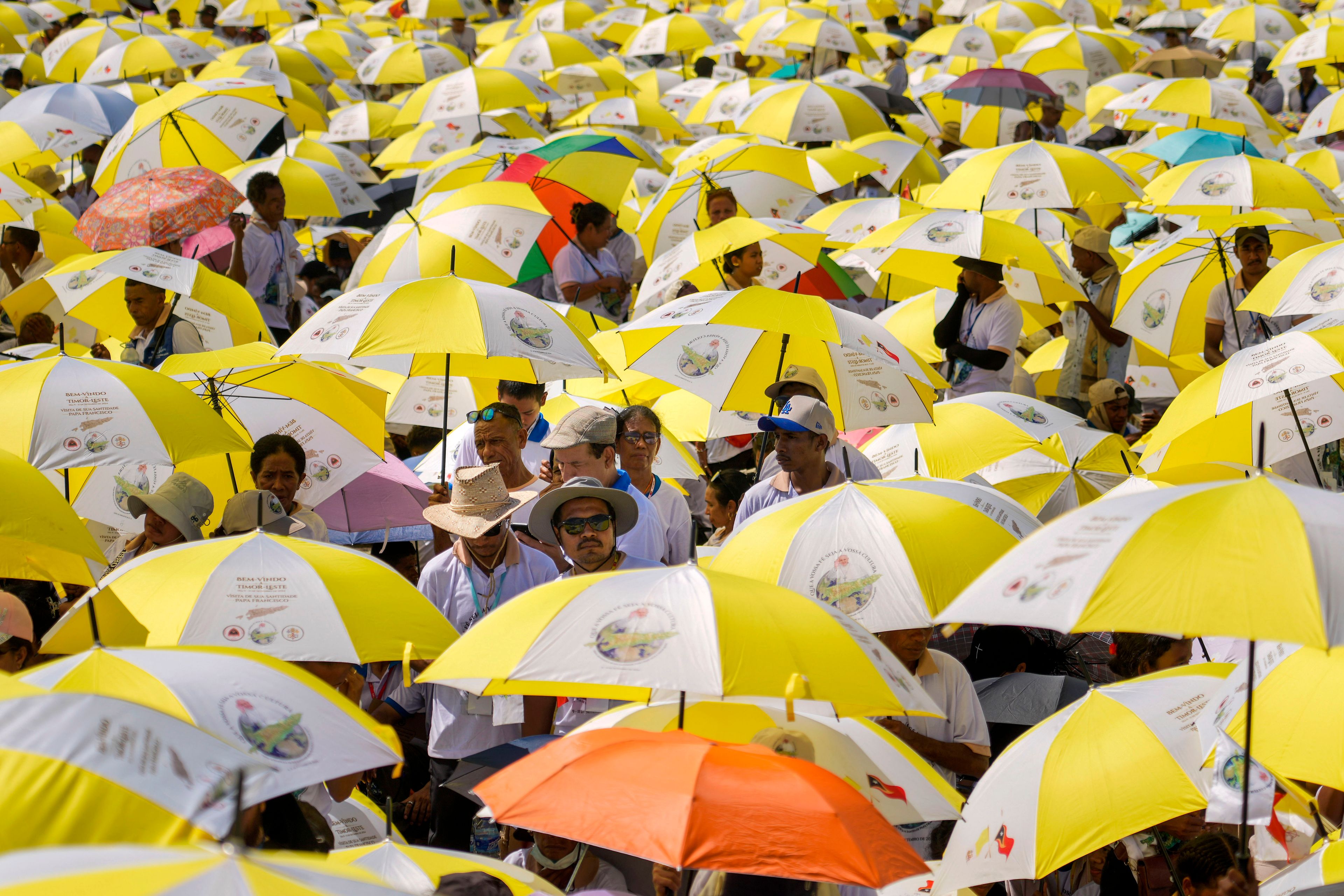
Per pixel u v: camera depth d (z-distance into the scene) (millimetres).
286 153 32156
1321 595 7363
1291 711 9523
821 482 15250
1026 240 20703
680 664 9289
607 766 8180
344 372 17984
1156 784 10195
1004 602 7871
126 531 16188
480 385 19891
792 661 9383
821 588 11922
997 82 37344
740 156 27031
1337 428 14680
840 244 24109
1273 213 24078
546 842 11281
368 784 14633
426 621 11578
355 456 17125
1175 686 10961
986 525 12391
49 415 13914
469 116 33531
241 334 20094
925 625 11555
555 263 24094
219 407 16766
